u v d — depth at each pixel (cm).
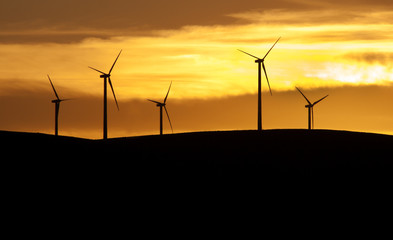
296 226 14338
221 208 15262
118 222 14188
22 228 13638
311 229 14225
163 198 15775
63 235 13362
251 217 14800
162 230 13812
